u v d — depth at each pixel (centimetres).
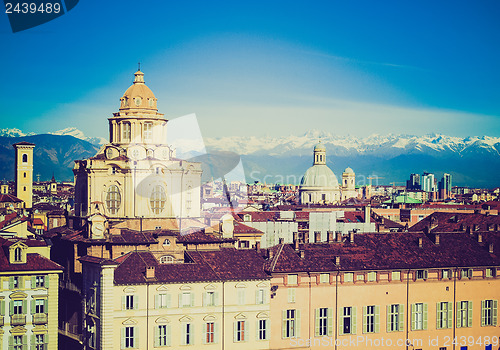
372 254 15688
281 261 14875
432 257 16038
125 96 17788
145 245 15138
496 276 16400
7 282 13488
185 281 13900
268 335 14575
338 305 15088
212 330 14150
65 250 15838
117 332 13438
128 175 16825
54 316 13812
